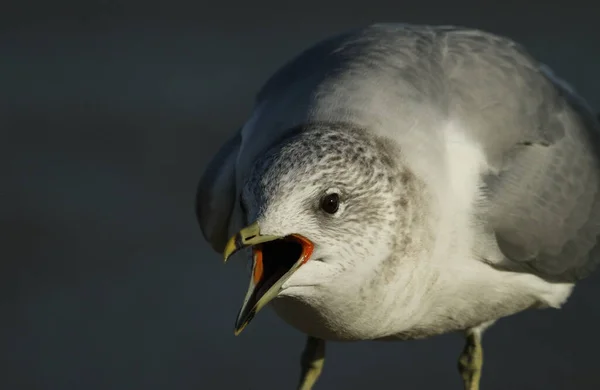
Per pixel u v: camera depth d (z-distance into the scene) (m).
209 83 20.64
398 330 10.37
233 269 16.06
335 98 10.08
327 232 9.34
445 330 11.16
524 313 15.10
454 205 10.23
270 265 9.63
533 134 11.17
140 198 17.70
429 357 14.55
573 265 11.54
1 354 14.77
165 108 19.95
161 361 14.62
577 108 12.27
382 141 9.79
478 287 10.70
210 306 15.45
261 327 15.20
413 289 9.97
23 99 20.34
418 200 9.79
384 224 9.52
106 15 22.81
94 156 18.77
